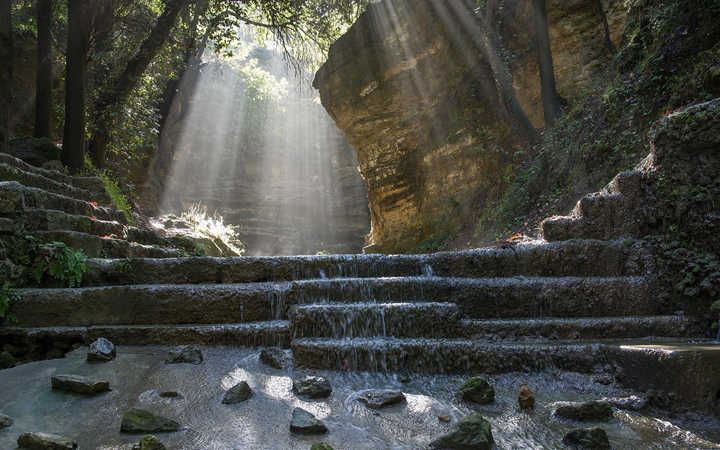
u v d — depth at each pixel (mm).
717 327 4230
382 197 16719
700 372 3137
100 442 2582
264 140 35156
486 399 3359
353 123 16766
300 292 5023
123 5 13883
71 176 9750
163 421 2789
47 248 5129
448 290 5047
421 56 14555
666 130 5012
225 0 15492
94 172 11508
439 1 13531
